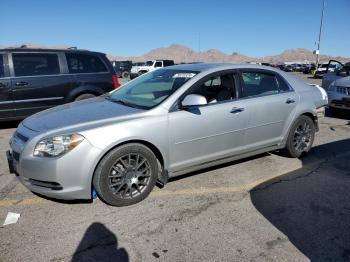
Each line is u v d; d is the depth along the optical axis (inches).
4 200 163.6
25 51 294.7
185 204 160.2
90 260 119.6
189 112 168.2
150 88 186.5
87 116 160.6
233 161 212.8
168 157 165.6
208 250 125.6
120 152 150.9
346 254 125.0
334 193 174.9
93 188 154.9
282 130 211.8
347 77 387.9
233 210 155.6
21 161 147.9
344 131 312.3
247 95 193.0
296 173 200.8
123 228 139.3
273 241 131.9
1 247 126.1
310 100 223.5
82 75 313.7
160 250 125.3
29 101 294.4
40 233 135.3
